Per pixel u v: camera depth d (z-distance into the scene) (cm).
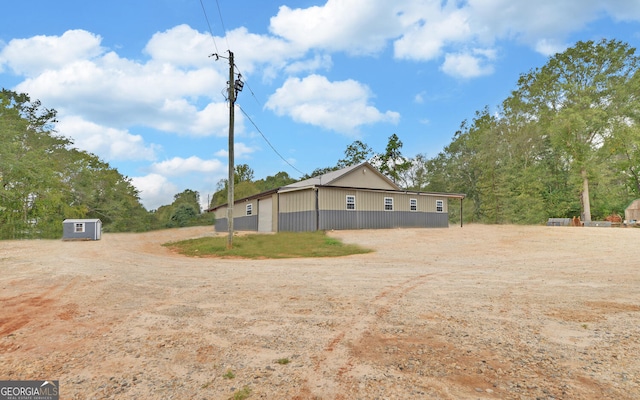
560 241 1592
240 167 6316
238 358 334
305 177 5072
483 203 4309
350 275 814
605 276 761
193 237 2409
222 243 1697
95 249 1664
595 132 3422
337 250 1447
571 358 319
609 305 505
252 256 1366
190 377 296
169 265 1066
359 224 2347
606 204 3891
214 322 448
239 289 658
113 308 528
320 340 376
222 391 270
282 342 373
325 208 2209
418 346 354
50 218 3341
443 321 436
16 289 679
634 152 3353
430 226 2741
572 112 3281
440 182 5141
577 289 624
